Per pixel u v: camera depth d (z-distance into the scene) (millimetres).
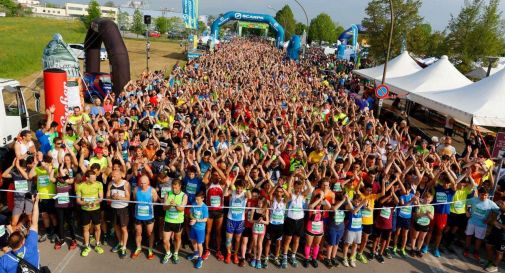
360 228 7770
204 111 13195
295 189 7617
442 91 16453
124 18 87000
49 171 7652
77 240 8125
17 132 10664
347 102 17750
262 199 7508
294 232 7645
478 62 30344
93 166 7426
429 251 8797
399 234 8727
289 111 15203
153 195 7516
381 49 35625
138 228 7523
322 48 78062
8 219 8062
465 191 8680
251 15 58969
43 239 7984
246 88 19812
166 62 44844
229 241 7664
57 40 15664
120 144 9445
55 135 10289
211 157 8438
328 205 7629
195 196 7609
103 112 13734
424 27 40750
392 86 19906
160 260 7672
